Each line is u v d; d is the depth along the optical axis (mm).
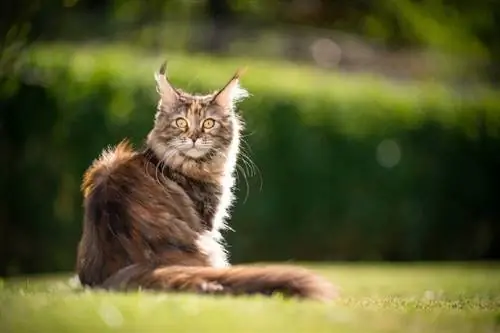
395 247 19188
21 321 7184
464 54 25734
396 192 19172
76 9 26578
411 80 25531
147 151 9828
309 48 28953
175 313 7160
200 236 9383
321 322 6949
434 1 21797
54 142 18000
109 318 7039
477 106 20203
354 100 19484
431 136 19641
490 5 21906
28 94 18031
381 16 25703
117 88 18203
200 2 27438
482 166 19891
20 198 17938
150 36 27156
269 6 29344
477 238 19828
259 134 18625
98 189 9312
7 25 17484
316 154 18812
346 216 18859
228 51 28250
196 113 9953
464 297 9664
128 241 9008
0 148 18000
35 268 17922
